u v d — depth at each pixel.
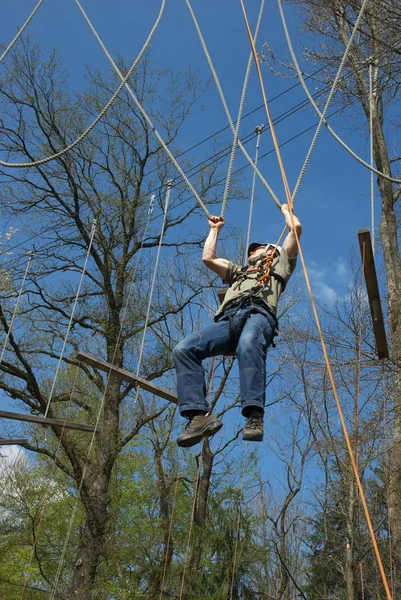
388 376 10.52
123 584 16.41
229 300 4.20
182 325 16.19
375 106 11.93
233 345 4.09
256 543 15.96
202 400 3.91
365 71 12.30
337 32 12.68
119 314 15.47
